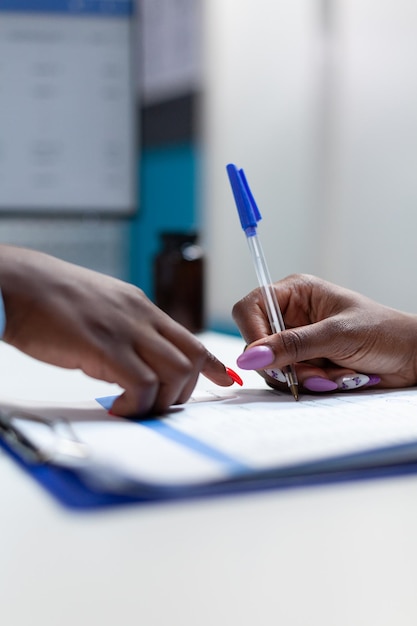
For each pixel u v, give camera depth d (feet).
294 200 4.69
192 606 0.73
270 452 1.13
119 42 4.17
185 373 1.47
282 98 4.75
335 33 4.33
